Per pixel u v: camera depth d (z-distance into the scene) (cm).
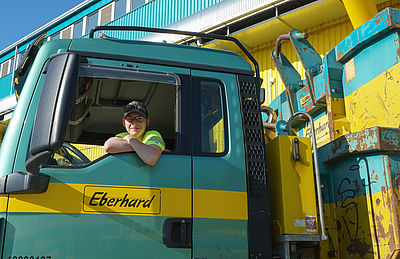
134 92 303
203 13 1077
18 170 230
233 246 243
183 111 263
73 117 308
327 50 920
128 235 228
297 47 435
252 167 262
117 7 1845
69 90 209
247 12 966
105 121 331
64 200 225
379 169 262
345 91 356
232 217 247
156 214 235
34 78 254
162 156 248
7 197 223
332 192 302
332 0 847
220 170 254
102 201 230
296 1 905
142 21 1513
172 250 232
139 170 241
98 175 234
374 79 316
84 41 267
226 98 274
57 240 219
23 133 239
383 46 311
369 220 262
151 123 331
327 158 303
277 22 945
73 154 262
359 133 272
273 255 266
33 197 223
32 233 218
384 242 249
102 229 226
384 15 304
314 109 401
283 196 261
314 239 256
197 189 246
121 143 241
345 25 902
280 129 373
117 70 259
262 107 472
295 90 449
